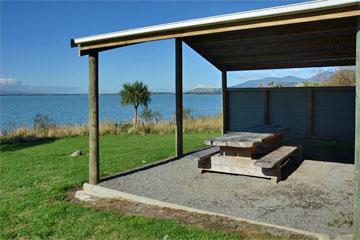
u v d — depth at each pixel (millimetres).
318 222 3504
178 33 4270
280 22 3482
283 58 8383
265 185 4969
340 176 5414
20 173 6117
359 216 2910
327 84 15211
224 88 9844
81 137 12102
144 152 8055
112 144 9617
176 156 7199
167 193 4613
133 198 4484
